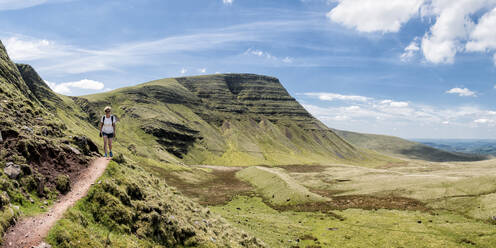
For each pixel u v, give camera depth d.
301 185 117.06
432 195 80.12
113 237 13.06
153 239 15.46
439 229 53.00
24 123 17.42
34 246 9.48
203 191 121.62
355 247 45.47
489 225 52.75
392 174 132.38
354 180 123.38
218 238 22.23
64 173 15.52
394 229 54.75
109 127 20.66
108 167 18.30
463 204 68.75
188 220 21.30
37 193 12.96
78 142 19.66
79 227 11.84
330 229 57.50
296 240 48.09
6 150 13.66
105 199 14.86
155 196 19.95
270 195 102.94
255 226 53.38
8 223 9.97
